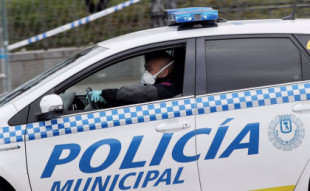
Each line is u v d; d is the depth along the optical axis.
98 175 10.34
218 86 10.50
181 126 10.31
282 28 10.82
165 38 10.73
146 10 22.55
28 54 22.22
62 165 10.30
